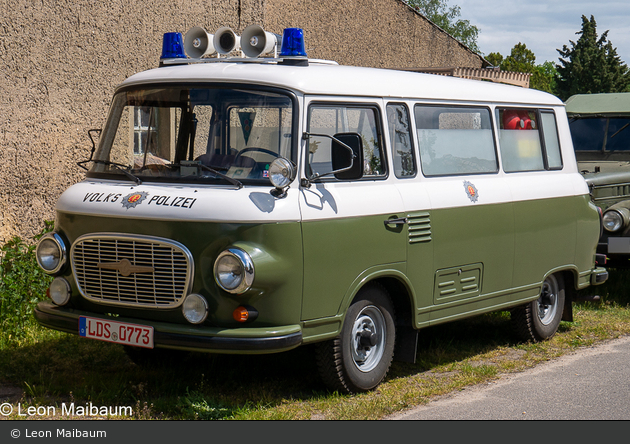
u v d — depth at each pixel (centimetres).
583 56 5900
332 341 517
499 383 599
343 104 527
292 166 475
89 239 502
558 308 761
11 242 725
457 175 620
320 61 598
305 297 485
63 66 800
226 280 456
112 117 556
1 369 571
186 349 464
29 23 761
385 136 556
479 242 628
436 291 591
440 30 1683
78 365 598
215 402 509
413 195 568
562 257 741
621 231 883
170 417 486
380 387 570
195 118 517
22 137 763
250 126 503
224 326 469
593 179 916
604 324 820
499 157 670
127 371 585
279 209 473
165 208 476
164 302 479
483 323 810
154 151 526
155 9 909
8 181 753
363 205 525
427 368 638
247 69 516
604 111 1095
